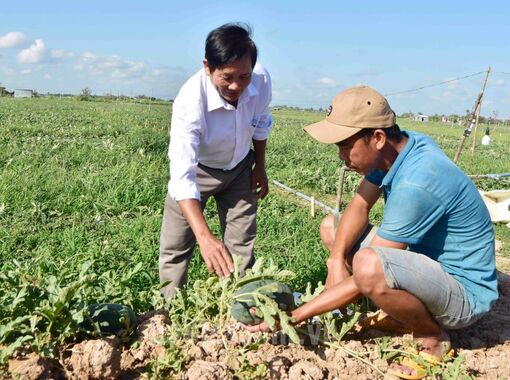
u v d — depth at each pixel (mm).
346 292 3230
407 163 3184
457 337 3787
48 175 9352
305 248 6531
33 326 3111
